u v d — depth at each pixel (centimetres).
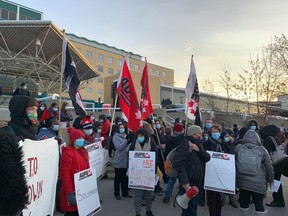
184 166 475
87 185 427
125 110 782
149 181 577
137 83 2656
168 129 930
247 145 529
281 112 3247
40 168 320
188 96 763
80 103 625
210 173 537
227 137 722
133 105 778
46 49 2145
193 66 770
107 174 964
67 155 408
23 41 1995
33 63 2247
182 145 484
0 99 2261
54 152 364
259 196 516
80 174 413
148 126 707
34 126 327
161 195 789
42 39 1936
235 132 1166
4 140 173
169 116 2064
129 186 588
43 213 331
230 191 523
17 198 172
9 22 1669
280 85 2009
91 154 641
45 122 844
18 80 2555
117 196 738
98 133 822
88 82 3053
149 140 637
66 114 946
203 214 626
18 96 313
